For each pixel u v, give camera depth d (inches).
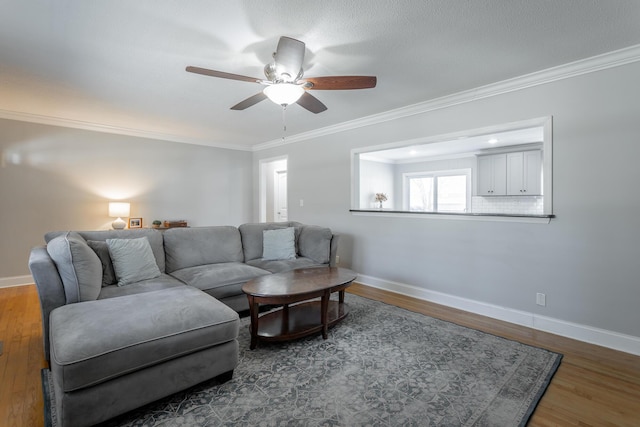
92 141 182.2
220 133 203.0
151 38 85.1
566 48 90.7
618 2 70.0
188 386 69.5
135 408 62.7
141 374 63.2
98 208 185.0
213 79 112.3
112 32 82.1
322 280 107.2
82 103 140.7
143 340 63.0
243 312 124.6
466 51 92.3
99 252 104.5
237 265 131.8
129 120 171.2
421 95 129.2
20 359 86.8
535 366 84.4
